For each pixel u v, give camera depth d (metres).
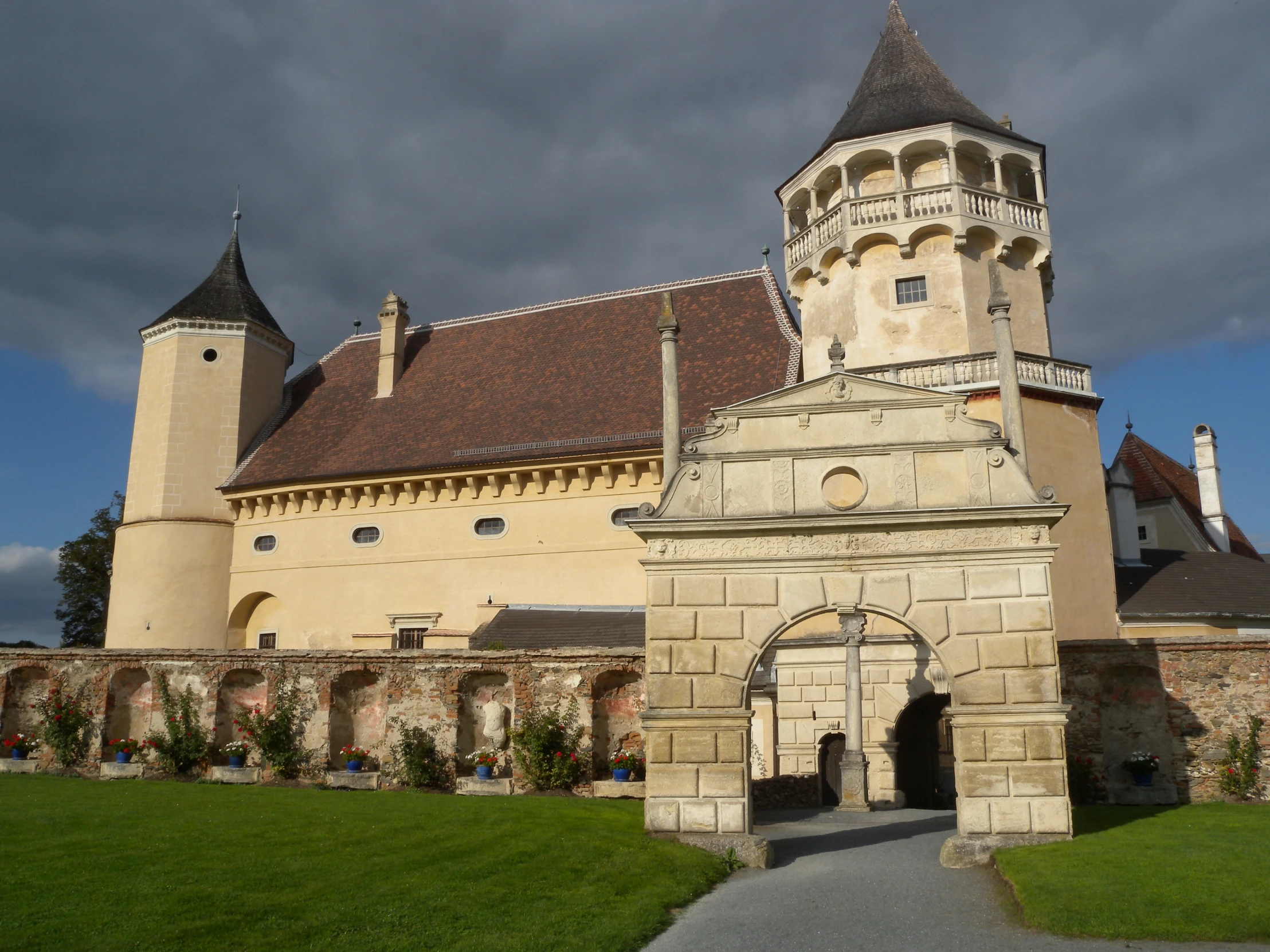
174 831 16.98
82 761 25.41
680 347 45.47
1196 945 11.92
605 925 12.67
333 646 43.06
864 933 12.88
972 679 17.44
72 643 63.69
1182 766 23.12
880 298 37.72
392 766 23.89
